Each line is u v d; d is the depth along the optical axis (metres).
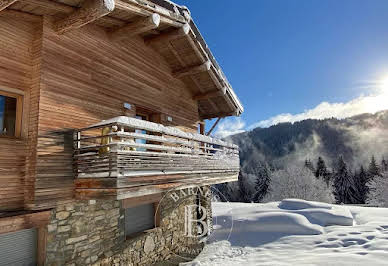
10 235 4.51
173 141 6.34
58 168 4.95
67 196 5.04
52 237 4.84
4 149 4.47
